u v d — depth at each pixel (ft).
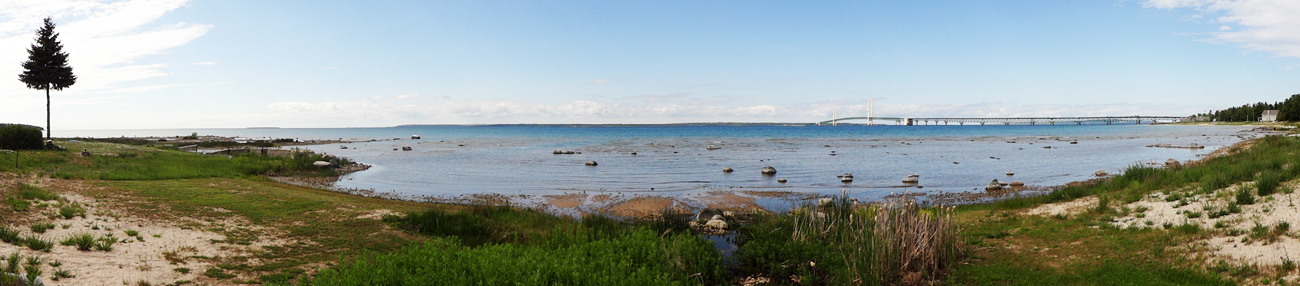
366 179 101.81
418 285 24.63
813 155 170.71
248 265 32.50
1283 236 32.45
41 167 73.82
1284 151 80.18
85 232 36.50
